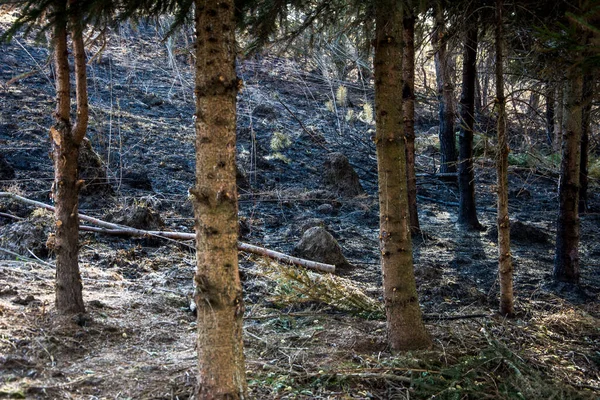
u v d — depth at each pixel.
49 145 7.60
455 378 3.25
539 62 5.19
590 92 5.19
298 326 4.00
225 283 2.41
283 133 10.41
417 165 11.03
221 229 2.40
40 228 5.10
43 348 3.04
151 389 2.79
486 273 5.80
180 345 3.45
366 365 3.33
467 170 7.64
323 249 5.60
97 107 9.03
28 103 8.59
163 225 6.00
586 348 4.17
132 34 12.08
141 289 4.40
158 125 9.35
